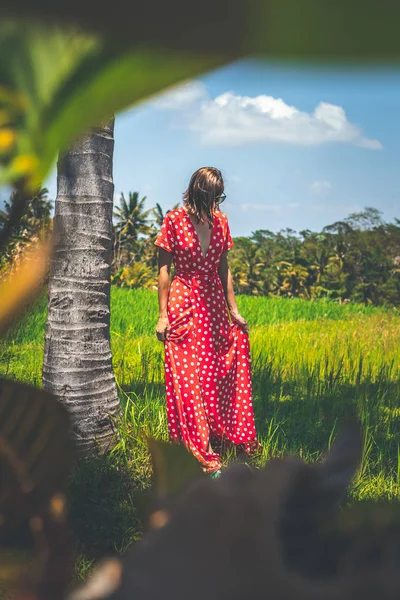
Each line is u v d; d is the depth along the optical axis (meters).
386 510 0.16
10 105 0.13
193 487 0.15
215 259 4.26
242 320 4.39
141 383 5.71
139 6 0.09
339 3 0.08
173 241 4.23
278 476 0.15
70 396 4.04
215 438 4.36
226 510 0.14
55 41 0.12
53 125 0.13
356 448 0.18
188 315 4.23
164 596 0.14
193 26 0.09
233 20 0.09
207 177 4.16
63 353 4.05
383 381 6.11
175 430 4.20
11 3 0.09
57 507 0.18
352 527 0.15
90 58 0.11
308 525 0.15
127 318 12.98
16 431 0.18
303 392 5.95
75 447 0.19
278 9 0.08
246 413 4.37
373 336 9.62
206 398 4.23
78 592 0.15
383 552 0.15
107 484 2.98
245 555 0.14
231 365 4.34
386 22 0.08
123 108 0.12
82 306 4.10
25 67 0.13
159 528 0.15
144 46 0.10
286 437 4.62
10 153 0.14
